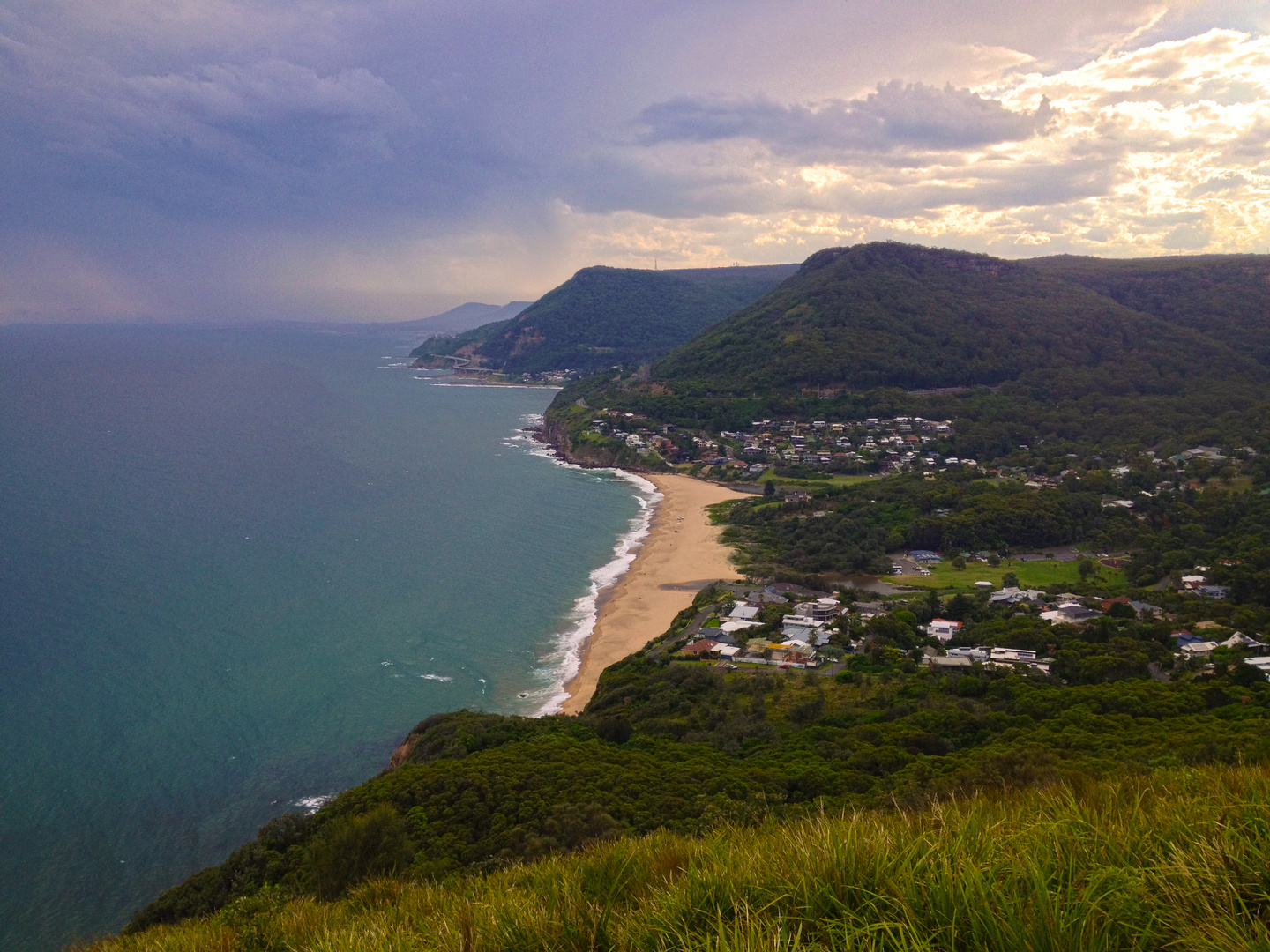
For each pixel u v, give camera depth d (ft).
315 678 167.22
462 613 207.92
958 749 104.88
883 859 12.66
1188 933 10.41
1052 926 10.09
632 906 15.70
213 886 86.02
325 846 55.62
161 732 144.77
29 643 179.83
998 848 13.19
